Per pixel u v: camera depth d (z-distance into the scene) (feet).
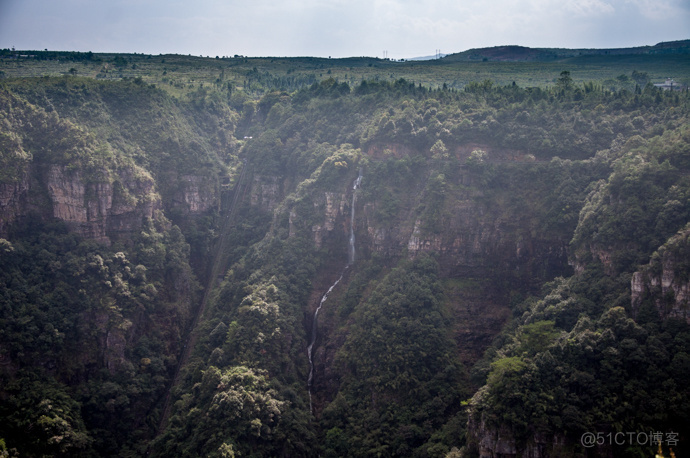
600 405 328.29
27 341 425.28
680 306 339.16
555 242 489.26
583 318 372.79
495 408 339.77
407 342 453.58
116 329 476.95
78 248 499.92
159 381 486.38
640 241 396.78
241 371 430.20
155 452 415.03
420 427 410.52
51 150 517.14
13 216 482.69
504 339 442.91
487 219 517.14
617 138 522.88
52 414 401.49
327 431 431.43
